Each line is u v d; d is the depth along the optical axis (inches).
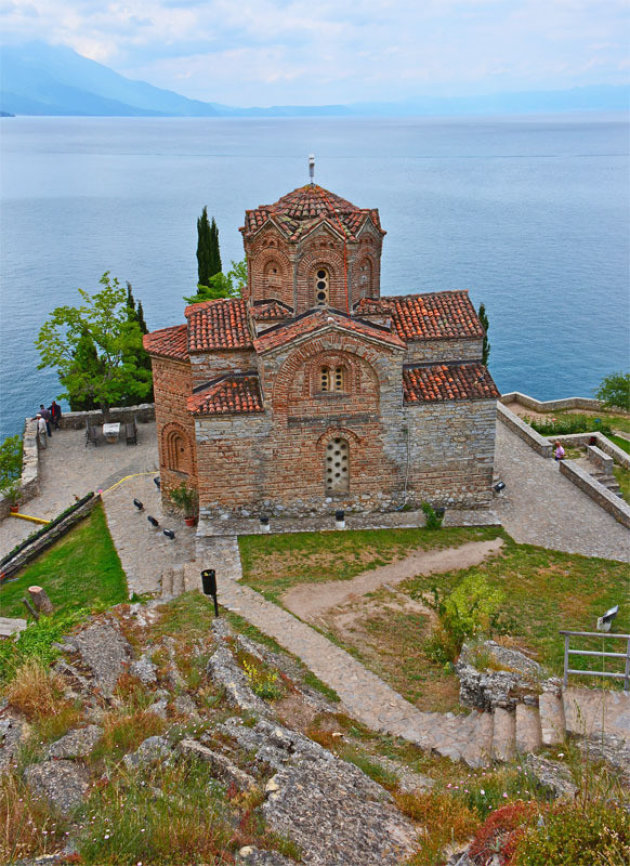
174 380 1298.0
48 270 5344.5
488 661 707.4
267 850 424.5
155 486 1537.9
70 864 405.4
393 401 1205.1
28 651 715.4
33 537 1317.7
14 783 480.7
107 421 1900.8
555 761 537.6
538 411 2090.3
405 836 459.8
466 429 1243.2
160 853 419.2
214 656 716.7
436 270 5305.1
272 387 1160.2
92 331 1834.4
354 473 1243.2
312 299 1207.6
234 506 1232.2
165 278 5098.4
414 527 1226.0
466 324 1273.4
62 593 1128.8
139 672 684.1
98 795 465.1
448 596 868.0
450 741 631.2
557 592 1025.5
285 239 1154.0
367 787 513.7
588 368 3457.2
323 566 1094.4
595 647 837.2
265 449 1201.4
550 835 406.3
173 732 554.3
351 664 793.6
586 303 4488.2
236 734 564.1
